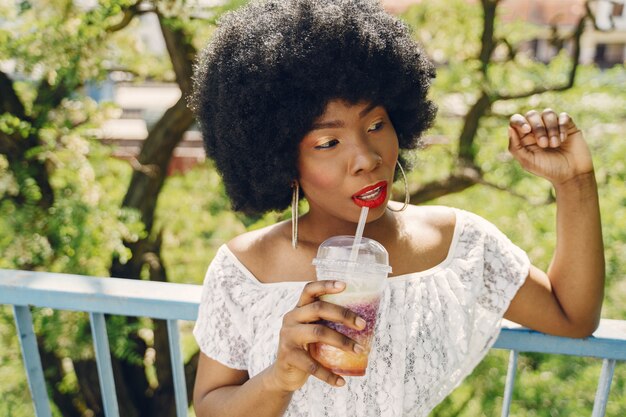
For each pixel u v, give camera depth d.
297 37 1.18
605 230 6.26
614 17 5.77
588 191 1.32
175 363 1.63
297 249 1.37
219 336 1.37
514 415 6.16
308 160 1.23
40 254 4.76
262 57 1.21
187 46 5.23
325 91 1.17
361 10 1.26
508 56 6.13
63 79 4.57
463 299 1.33
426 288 1.34
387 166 1.23
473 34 6.32
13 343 5.34
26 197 4.83
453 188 6.30
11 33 4.36
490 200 7.52
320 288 1.00
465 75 6.05
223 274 1.39
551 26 5.99
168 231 7.75
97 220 4.77
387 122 1.24
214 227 7.76
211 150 1.39
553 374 6.39
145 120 8.39
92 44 4.42
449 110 6.43
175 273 7.87
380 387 1.28
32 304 1.65
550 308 1.37
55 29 4.21
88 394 6.36
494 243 1.40
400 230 1.38
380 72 1.19
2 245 4.69
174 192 7.71
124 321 5.24
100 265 5.12
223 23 1.31
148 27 6.08
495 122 6.67
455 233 1.39
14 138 4.80
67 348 4.99
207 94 1.32
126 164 6.79
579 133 1.29
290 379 1.08
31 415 5.00
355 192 1.20
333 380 1.04
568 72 6.14
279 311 1.32
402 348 1.29
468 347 1.38
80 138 4.84
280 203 1.43
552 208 6.77
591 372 5.93
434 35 6.44
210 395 1.34
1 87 4.82
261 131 1.25
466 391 6.51
